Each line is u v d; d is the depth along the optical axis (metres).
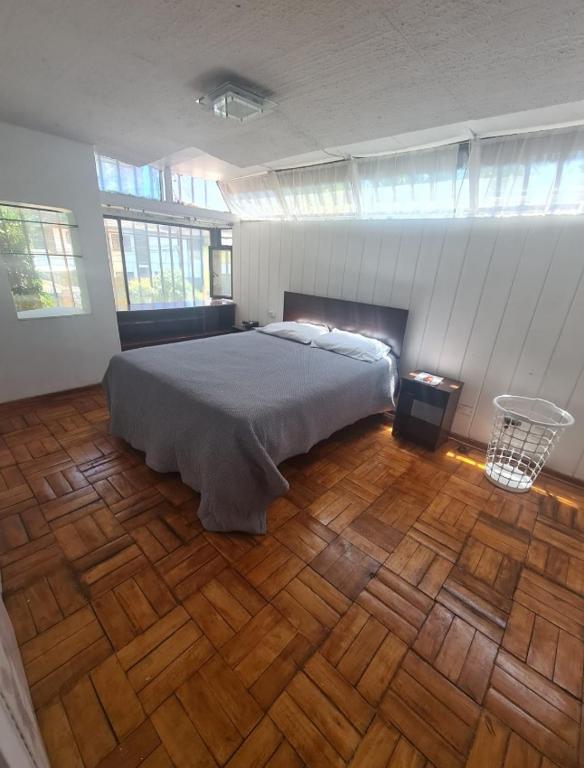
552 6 0.97
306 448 2.04
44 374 3.02
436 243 2.56
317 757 0.93
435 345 2.73
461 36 1.15
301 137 2.23
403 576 1.49
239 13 1.10
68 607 1.27
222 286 4.96
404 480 2.16
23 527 1.62
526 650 1.22
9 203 2.55
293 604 1.33
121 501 1.82
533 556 1.63
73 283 3.16
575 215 1.97
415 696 1.07
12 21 1.19
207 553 1.54
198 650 1.16
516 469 2.25
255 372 2.22
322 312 3.42
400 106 1.70
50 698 1.01
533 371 2.29
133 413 2.14
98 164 3.24
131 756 0.91
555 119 1.80
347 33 1.17
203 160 3.21
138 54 1.38
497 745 0.97
